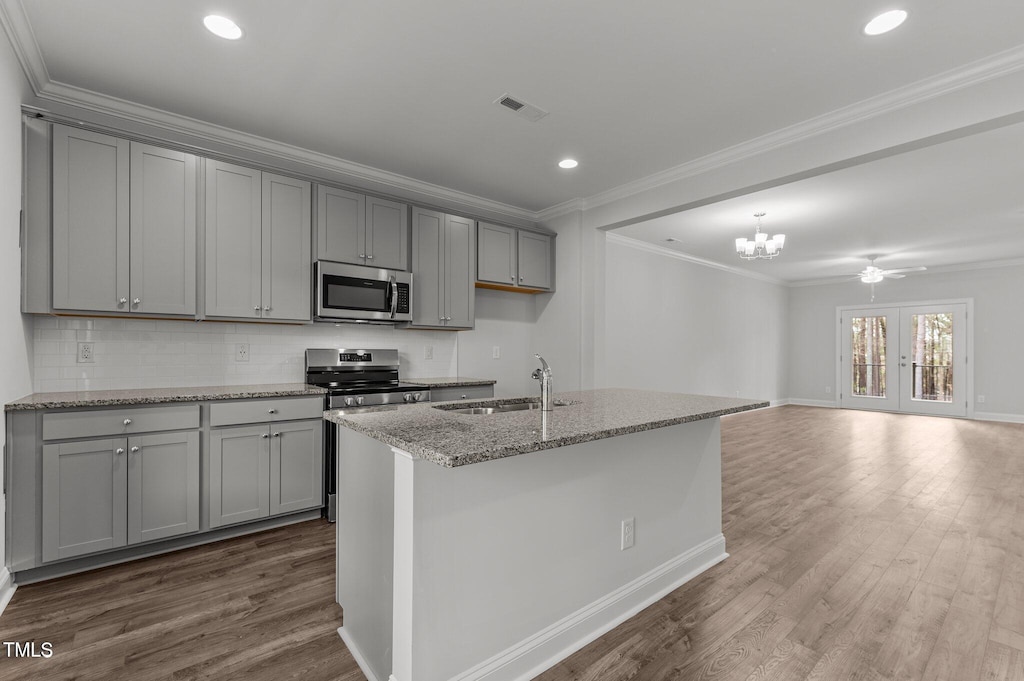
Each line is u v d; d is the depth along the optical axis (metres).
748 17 2.05
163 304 2.71
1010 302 7.26
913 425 6.89
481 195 4.34
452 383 3.76
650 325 6.37
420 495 1.44
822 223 5.23
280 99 2.73
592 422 1.76
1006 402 7.27
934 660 1.76
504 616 1.66
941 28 2.11
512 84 2.58
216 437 2.70
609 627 1.98
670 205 3.78
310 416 3.04
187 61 2.37
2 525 2.11
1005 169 3.68
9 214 2.14
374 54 2.32
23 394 2.40
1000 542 2.80
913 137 2.58
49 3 1.96
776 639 1.89
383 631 1.60
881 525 3.06
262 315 3.06
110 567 2.43
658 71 2.45
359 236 3.49
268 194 3.10
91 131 2.51
